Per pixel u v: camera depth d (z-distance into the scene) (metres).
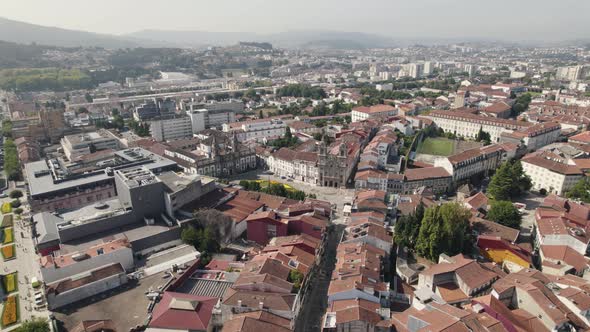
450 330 98.81
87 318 130.25
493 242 158.50
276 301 123.00
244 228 192.25
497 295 121.81
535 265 164.00
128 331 123.62
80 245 166.38
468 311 109.25
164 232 177.50
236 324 112.75
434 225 156.62
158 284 147.00
